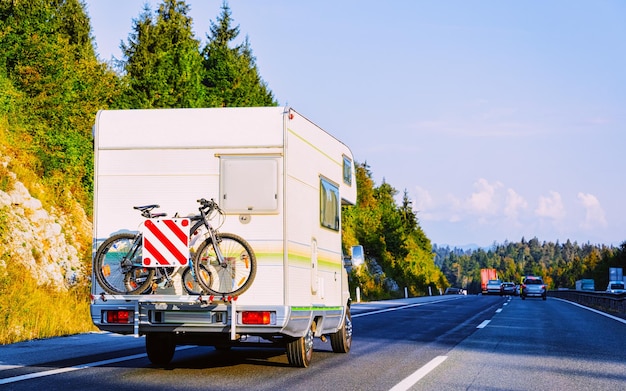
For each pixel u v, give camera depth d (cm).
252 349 1452
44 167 2628
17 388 887
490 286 8238
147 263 1012
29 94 2845
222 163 1048
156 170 1061
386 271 6969
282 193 1033
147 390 895
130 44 4825
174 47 4844
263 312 1012
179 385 941
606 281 13900
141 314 1023
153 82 4109
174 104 4159
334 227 1316
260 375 1054
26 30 2923
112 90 3675
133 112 1073
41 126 2744
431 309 3284
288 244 1032
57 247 2311
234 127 1052
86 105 3136
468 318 2561
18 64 2847
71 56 3462
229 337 1123
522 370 1145
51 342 1463
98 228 1063
